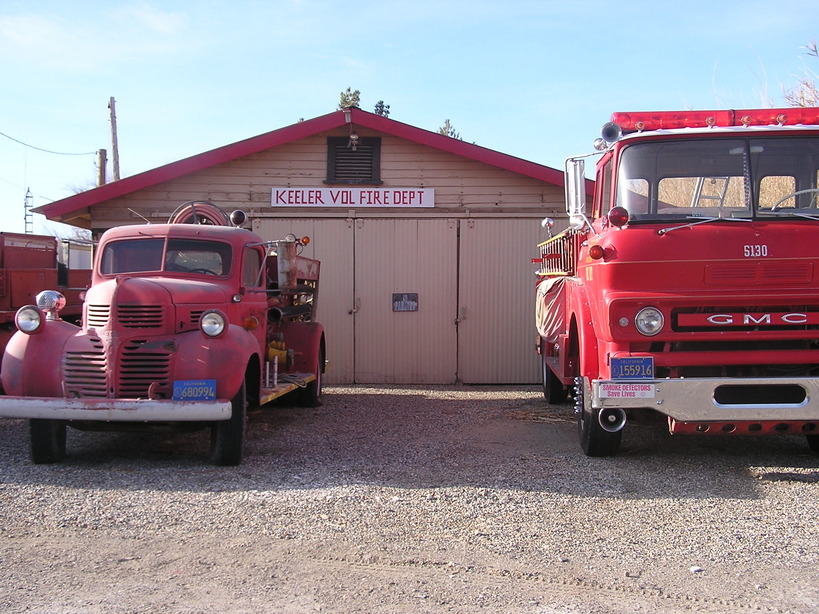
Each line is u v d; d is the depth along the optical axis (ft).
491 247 44.42
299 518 17.66
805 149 22.15
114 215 44.55
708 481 20.88
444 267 44.45
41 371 22.70
